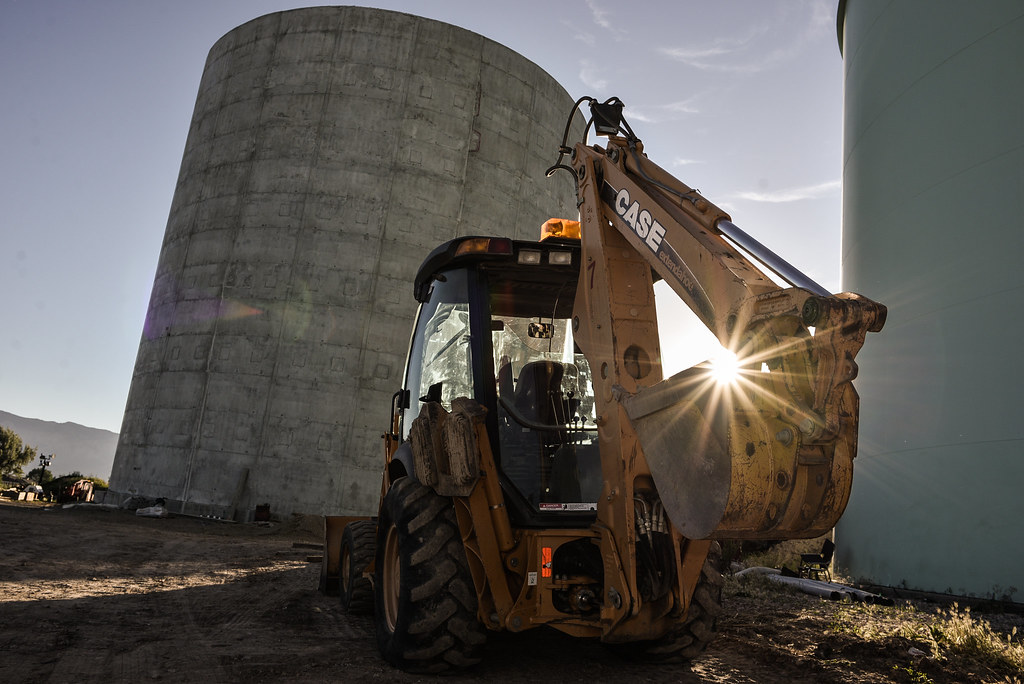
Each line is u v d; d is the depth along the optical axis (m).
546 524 3.86
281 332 22.50
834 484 2.34
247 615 5.67
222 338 22.89
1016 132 8.70
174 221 26.28
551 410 4.31
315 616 5.74
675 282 3.07
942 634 5.19
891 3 11.34
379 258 23.33
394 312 23.20
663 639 4.24
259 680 3.66
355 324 22.73
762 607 7.00
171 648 4.32
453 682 3.77
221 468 21.75
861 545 10.77
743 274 2.69
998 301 8.60
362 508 21.70
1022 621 7.06
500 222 25.72
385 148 24.05
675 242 3.12
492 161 25.78
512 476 4.09
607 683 3.88
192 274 24.31
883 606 7.30
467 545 3.89
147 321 25.91
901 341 10.19
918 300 9.91
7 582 6.54
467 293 4.46
